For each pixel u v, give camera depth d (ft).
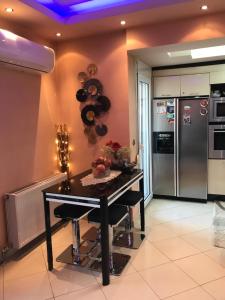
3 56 8.03
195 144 14.06
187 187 14.60
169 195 15.03
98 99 11.44
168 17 9.43
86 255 9.25
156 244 10.06
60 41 11.82
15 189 9.81
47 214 8.41
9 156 9.53
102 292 7.56
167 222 12.02
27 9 8.45
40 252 9.80
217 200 14.40
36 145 10.89
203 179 14.20
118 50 10.88
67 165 12.45
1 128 9.16
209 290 7.50
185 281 7.90
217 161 14.02
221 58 12.73
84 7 9.50
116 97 11.23
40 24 9.78
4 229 9.28
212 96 13.69
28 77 10.34
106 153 10.24
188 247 9.78
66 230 11.49
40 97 11.04
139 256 9.27
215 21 9.17
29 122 10.48
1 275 8.48
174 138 14.33
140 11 8.86
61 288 7.81
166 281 7.93
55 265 8.94
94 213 8.24
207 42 9.76
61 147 12.23
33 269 8.77
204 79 13.51
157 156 14.87
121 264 8.75
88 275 8.38
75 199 7.79
